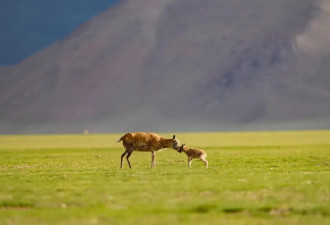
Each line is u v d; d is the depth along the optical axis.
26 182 129.62
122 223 84.19
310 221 85.38
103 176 142.25
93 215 89.44
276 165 193.25
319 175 139.00
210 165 194.88
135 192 109.25
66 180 132.25
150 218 87.31
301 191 108.69
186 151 178.12
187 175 140.62
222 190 110.56
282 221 85.50
